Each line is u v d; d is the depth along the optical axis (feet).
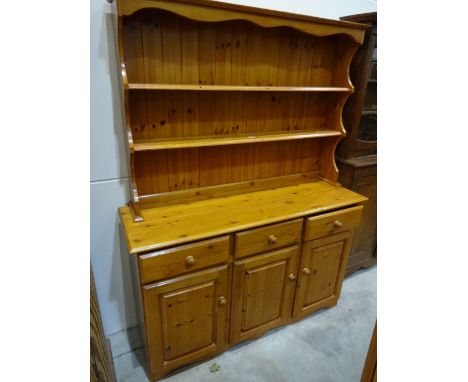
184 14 3.83
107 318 5.78
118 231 5.24
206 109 5.09
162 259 4.07
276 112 5.78
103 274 5.42
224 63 4.96
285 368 5.29
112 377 4.54
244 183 5.93
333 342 5.84
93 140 4.60
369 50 5.54
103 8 4.10
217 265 4.63
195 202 5.35
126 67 4.31
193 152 5.24
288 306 5.84
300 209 5.21
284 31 5.25
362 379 3.38
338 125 6.04
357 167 6.23
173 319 4.57
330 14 5.94
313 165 6.68
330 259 5.91
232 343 5.46
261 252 5.00
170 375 5.10
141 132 4.76
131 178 4.52
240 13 4.15
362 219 7.06
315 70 5.86
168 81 4.64
